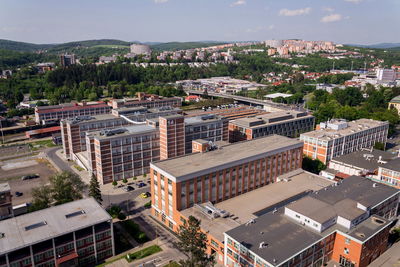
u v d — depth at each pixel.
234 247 85.00
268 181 132.50
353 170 147.38
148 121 173.12
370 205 98.94
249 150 130.75
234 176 119.25
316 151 167.25
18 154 194.75
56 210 99.44
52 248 86.00
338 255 91.00
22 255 82.25
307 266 84.25
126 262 93.88
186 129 167.75
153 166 113.69
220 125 181.75
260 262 77.25
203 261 78.44
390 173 132.00
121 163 154.25
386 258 94.94
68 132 179.75
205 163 115.44
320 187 127.31
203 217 102.38
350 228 90.75
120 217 115.19
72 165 176.12
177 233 107.31
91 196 120.31
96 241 93.44
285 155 136.25
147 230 111.12
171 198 107.25
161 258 95.38
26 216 95.75
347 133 176.62
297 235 86.62
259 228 90.12
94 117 196.12
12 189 145.00
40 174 163.12
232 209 110.06
